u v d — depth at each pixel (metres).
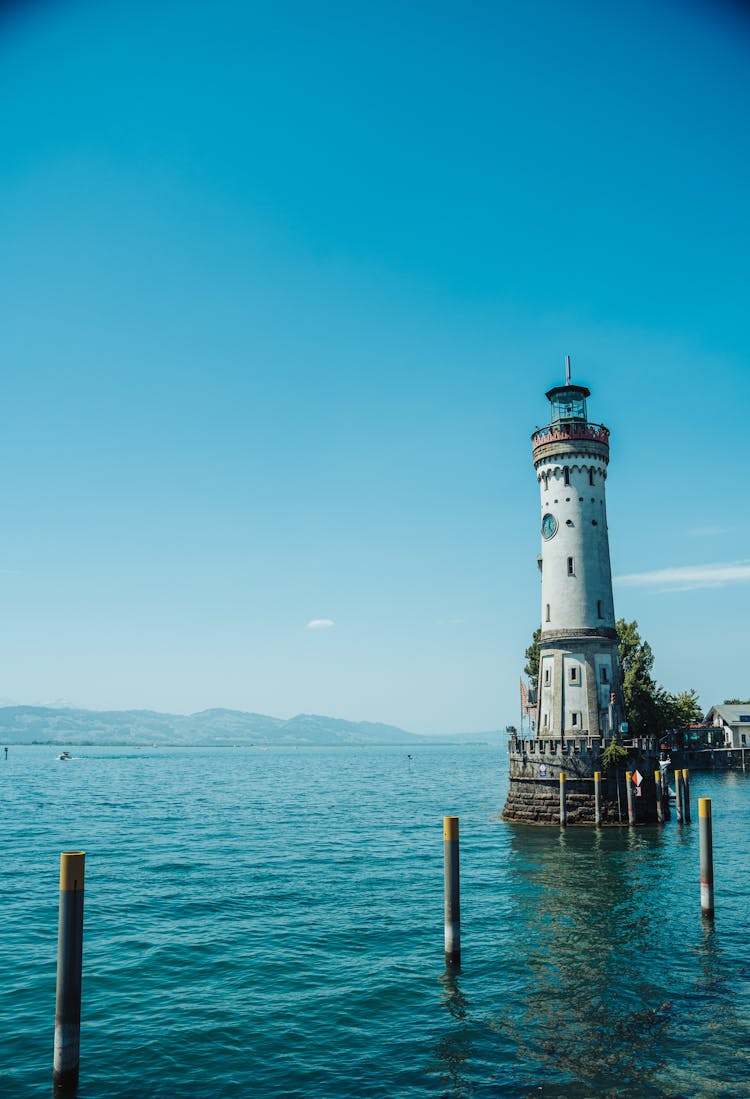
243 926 33.44
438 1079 19.89
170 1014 23.97
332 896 39.12
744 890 39.62
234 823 71.81
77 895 19.75
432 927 33.28
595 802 61.09
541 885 41.28
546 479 71.94
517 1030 22.70
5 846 55.94
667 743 119.69
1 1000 24.97
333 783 143.12
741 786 105.69
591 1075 19.97
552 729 67.19
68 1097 18.98
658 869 45.25
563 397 73.94
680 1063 20.52
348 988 26.09
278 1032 22.70
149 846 56.06
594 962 28.50
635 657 104.50
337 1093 19.22
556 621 68.62
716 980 26.50
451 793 113.25
